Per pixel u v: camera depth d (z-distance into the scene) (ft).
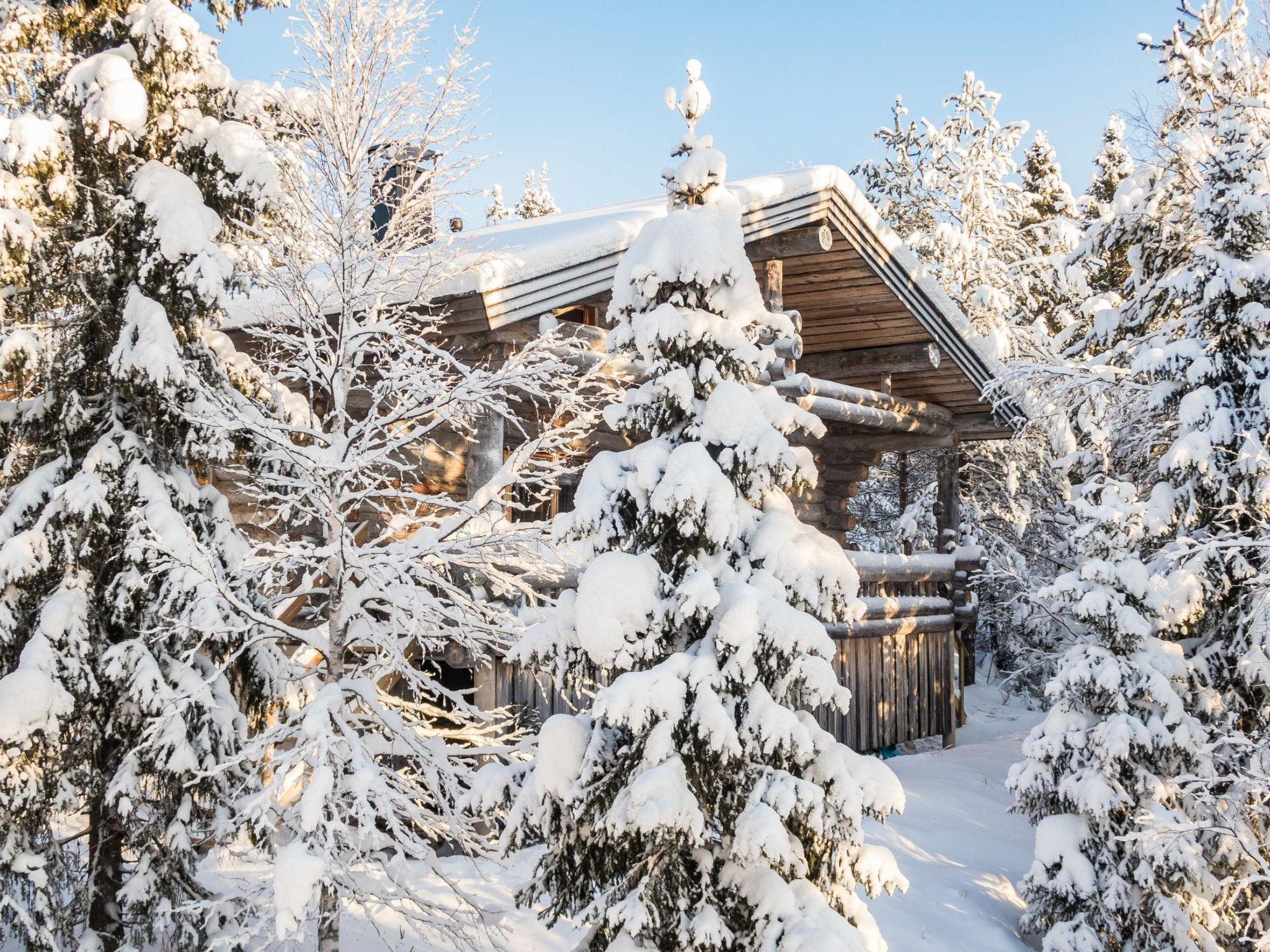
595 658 19.40
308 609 32.94
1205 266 38.68
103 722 24.84
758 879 18.70
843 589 20.45
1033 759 34.53
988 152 92.79
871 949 19.53
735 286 21.85
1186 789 31.89
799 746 18.57
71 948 24.08
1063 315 74.28
